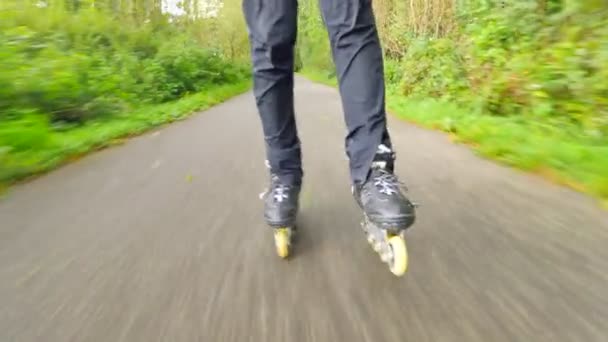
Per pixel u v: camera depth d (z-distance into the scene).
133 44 11.73
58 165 3.13
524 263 1.27
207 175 2.59
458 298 1.10
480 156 2.80
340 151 3.11
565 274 1.20
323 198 2.00
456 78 5.74
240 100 9.91
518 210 1.73
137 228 1.74
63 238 1.67
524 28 4.75
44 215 1.98
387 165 1.26
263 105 1.42
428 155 2.88
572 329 0.95
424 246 1.42
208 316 1.08
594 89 3.23
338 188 2.15
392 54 11.48
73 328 1.05
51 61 5.52
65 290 1.25
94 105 5.67
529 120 3.63
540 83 3.75
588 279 1.17
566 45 3.71
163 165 2.95
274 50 1.35
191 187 2.34
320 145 3.38
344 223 1.66
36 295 1.23
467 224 1.59
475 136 3.32
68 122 5.22
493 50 4.97
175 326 1.04
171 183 2.45
